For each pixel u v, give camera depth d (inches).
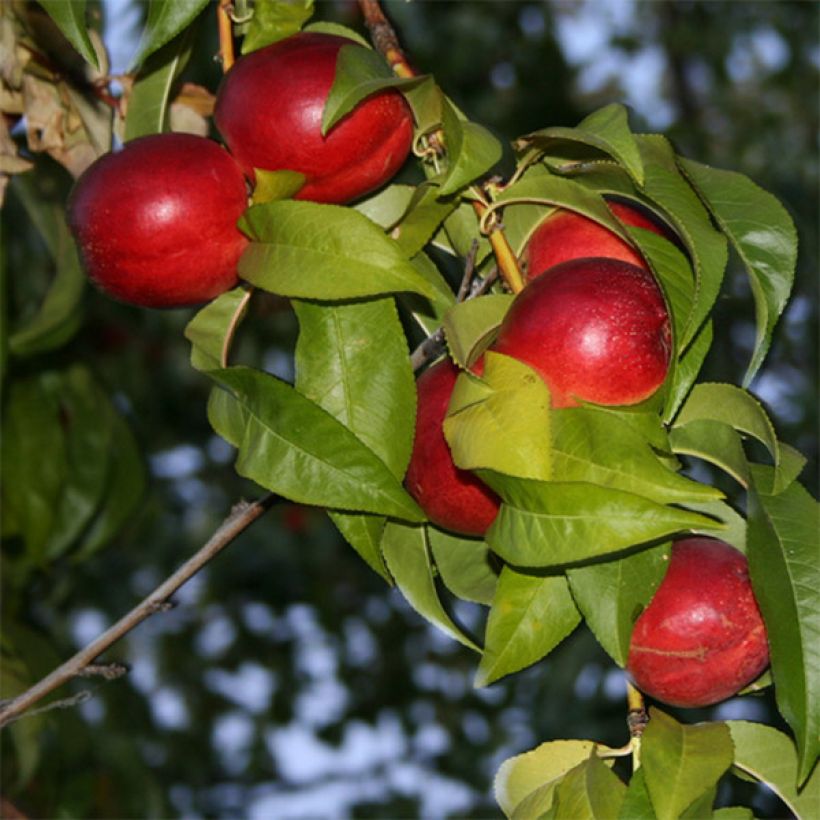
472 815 110.6
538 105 95.0
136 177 38.2
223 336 39.4
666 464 37.2
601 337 36.9
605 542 35.4
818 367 89.4
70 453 60.4
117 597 105.7
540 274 38.2
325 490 36.9
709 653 38.1
